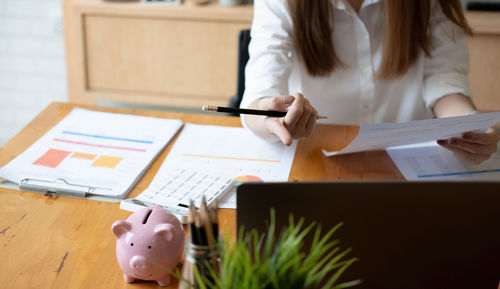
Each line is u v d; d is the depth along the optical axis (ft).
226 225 3.09
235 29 8.95
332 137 4.20
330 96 5.15
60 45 10.07
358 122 5.32
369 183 2.22
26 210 3.18
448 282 2.40
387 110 5.27
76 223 3.08
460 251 2.34
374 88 5.11
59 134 4.08
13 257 2.78
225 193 3.40
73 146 3.91
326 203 2.25
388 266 2.38
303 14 4.55
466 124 3.65
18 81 10.53
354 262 2.36
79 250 2.86
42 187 3.35
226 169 3.68
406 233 2.31
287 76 4.50
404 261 2.37
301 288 1.85
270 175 3.64
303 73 5.02
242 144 4.05
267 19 4.67
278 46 4.56
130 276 2.63
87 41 9.41
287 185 2.21
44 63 10.28
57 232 2.99
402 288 2.42
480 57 8.65
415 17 4.76
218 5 9.02
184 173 3.59
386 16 4.66
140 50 9.36
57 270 2.70
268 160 3.84
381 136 3.54
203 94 9.60
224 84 9.45
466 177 3.66
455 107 4.63
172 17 8.98
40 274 2.67
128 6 8.95
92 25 9.25
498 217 2.27
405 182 2.22
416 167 3.80
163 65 9.43
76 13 9.13
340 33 4.93
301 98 3.69
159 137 4.09
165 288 2.62
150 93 9.71
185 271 2.07
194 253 2.00
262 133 3.92
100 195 3.35
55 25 9.89
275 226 2.27
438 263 2.37
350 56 5.01
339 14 4.87
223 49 9.15
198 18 8.93
